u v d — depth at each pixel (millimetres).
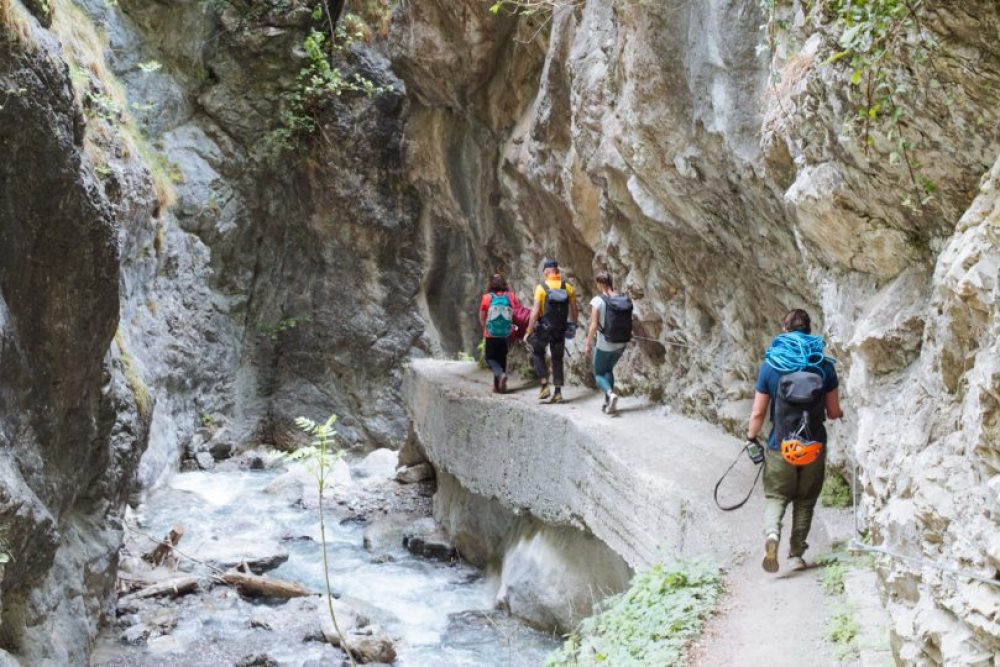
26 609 6531
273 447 17656
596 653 5656
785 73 5902
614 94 9188
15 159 6059
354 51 16891
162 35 16250
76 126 6582
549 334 10562
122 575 9836
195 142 16609
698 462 7906
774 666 4922
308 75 17000
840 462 6953
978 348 3832
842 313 5641
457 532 11648
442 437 12062
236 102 16953
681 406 9656
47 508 6906
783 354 5949
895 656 4371
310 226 17609
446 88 14602
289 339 17859
